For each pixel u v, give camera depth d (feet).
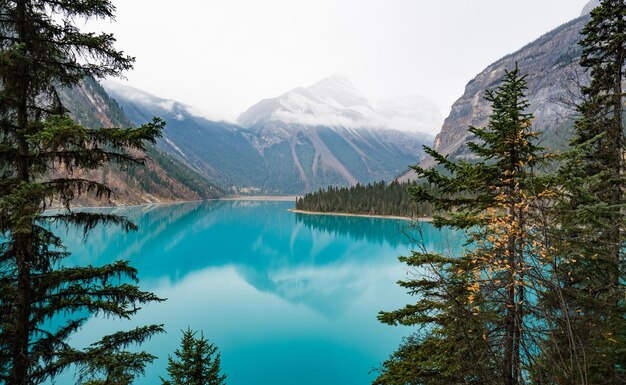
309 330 99.25
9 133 21.74
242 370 75.31
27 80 21.59
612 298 22.84
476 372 20.67
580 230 22.18
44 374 21.95
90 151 21.33
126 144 21.77
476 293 21.71
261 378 71.77
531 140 24.38
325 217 489.26
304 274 186.91
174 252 235.40
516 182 23.18
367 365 77.82
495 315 21.56
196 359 45.06
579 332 18.83
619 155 32.30
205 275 175.22
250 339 92.22
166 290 144.46
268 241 303.27
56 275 22.04
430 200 27.17
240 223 425.69
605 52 35.29
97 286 24.12
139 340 25.17
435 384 24.03
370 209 490.90
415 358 26.50
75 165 21.74
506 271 22.03
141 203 601.62
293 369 75.51
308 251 259.60
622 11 32.63
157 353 79.46
